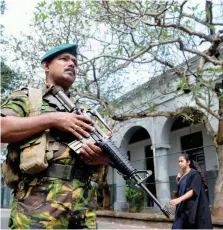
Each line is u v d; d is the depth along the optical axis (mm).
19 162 1723
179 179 5309
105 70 8859
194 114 8344
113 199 13789
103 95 10117
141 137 15594
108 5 6359
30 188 1646
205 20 6875
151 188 13742
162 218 7496
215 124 9898
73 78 2002
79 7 6895
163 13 6371
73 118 1688
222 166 7668
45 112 1783
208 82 6609
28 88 1864
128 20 6676
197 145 12789
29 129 1594
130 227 7867
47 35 8555
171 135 14047
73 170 1724
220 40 6938
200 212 4738
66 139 1745
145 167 14891
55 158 1680
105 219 9656
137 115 8703
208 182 11016
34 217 1572
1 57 9703
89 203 1793
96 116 2006
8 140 1578
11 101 1746
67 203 1644
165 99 11391
